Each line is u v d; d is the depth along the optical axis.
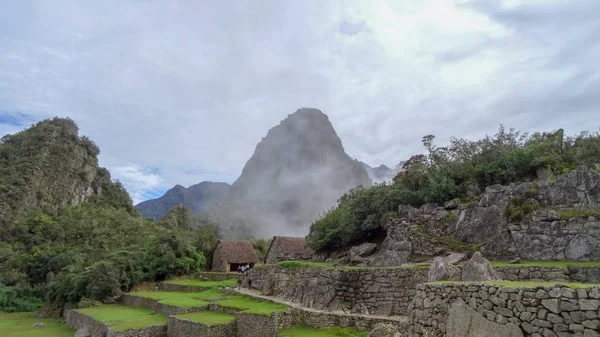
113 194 95.50
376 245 23.30
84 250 54.53
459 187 21.19
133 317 26.33
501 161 20.95
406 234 20.78
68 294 37.03
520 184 18.22
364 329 16.16
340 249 26.23
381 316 16.33
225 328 20.33
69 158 87.94
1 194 71.06
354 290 18.27
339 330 16.61
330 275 19.41
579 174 16.84
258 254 50.53
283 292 23.97
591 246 14.66
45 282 48.78
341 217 26.91
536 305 6.51
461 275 11.87
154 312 28.06
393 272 17.08
